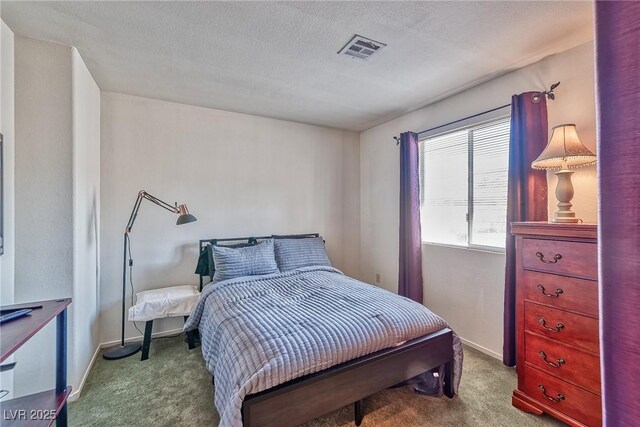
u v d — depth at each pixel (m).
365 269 4.03
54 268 1.84
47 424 1.26
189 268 3.02
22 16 1.63
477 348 2.55
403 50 2.00
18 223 1.76
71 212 1.88
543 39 1.86
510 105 2.30
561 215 1.70
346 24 1.72
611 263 0.40
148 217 2.84
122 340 2.58
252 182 3.36
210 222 3.13
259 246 2.98
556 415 1.60
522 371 1.77
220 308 1.99
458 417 1.70
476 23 1.70
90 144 2.29
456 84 2.53
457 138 2.81
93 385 2.03
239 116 3.29
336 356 1.49
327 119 3.53
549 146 1.73
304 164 3.71
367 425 1.64
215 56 2.08
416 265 3.06
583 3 1.53
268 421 1.30
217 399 1.45
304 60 2.14
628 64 0.38
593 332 1.45
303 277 2.72
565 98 1.99
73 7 1.57
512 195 2.16
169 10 1.60
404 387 1.99
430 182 3.12
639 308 0.37
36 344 1.80
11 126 1.73
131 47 1.96
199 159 3.07
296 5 1.56
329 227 3.89
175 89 2.64
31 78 1.82
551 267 1.62
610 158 0.40
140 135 2.80
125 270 2.67
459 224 2.80
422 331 1.81
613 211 0.39
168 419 1.70
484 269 2.51
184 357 2.44
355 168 4.09
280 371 1.33
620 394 0.39
